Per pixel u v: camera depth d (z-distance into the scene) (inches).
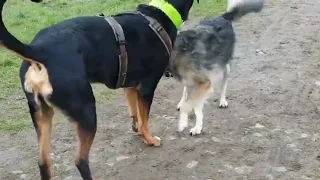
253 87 144.9
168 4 110.6
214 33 124.3
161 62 109.8
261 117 128.6
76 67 91.8
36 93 90.9
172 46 112.3
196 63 120.6
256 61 162.6
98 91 144.6
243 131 122.8
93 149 116.6
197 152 115.0
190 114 130.7
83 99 92.0
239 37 183.0
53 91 89.4
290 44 176.2
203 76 121.8
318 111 131.4
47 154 96.7
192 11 208.8
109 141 120.0
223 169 109.3
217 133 122.3
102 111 133.9
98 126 126.2
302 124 125.3
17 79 150.6
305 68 157.0
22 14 202.1
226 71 130.3
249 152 114.7
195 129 121.4
